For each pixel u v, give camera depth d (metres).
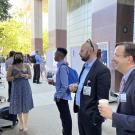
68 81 4.71
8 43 36.12
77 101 3.69
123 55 2.32
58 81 4.78
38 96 10.48
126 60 2.32
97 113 3.35
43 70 16.72
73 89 3.79
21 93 5.78
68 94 4.77
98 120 3.37
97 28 11.71
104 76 3.29
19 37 38.22
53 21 20.19
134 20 11.32
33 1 27.86
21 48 38.16
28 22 39.50
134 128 2.16
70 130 4.95
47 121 6.79
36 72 15.01
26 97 5.82
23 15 39.28
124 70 2.37
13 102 5.82
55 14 19.78
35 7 27.75
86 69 3.54
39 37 28.03
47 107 8.41
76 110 3.81
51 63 18.95
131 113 2.25
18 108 5.79
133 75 2.29
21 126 6.02
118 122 2.20
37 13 27.81
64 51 4.76
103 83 3.28
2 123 6.18
